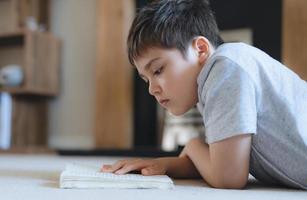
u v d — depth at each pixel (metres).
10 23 3.14
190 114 2.61
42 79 2.95
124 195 0.68
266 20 2.44
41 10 3.12
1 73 2.92
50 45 3.01
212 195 0.70
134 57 0.86
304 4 2.24
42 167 1.35
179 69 0.83
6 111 2.98
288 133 0.79
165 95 0.84
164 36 0.82
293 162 0.79
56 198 0.65
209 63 0.80
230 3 2.55
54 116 3.11
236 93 0.76
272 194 0.73
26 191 0.73
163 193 0.71
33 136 3.06
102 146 2.80
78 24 3.07
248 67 0.78
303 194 0.75
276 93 0.79
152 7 0.87
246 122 0.74
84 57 3.04
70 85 3.07
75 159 2.03
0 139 2.95
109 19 2.83
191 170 0.99
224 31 2.56
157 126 2.73
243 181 0.79
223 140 0.76
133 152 2.37
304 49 2.22
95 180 0.77
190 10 0.88
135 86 2.81
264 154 0.81
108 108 2.81
